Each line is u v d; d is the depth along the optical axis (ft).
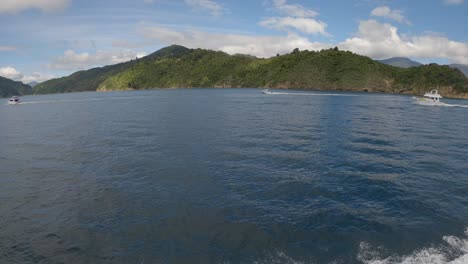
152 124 152.46
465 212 54.13
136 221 51.37
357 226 48.85
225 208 55.31
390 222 50.19
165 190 63.98
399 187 65.87
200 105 264.93
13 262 41.63
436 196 61.21
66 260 41.86
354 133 129.39
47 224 51.62
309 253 41.75
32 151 101.55
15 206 58.85
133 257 41.81
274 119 169.37
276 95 424.87
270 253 41.81
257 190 63.52
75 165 83.51
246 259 40.65
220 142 107.04
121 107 271.69
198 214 53.21
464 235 46.39
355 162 84.48
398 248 42.86
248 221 50.52
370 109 242.78
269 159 85.92
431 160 87.92
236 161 83.71
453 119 191.62
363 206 56.34
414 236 45.98
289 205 56.59
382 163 83.97
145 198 60.29
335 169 77.97
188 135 119.96
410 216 52.42
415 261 39.70
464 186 67.00
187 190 63.77
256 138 114.42
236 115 187.32
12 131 148.56
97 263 40.96
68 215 54.49
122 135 123.54
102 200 60.13
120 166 80.89
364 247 43.09
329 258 40.60
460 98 502.38
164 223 50.42
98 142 111.45
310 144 105.70
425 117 198.80
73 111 253.44
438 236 46.06
